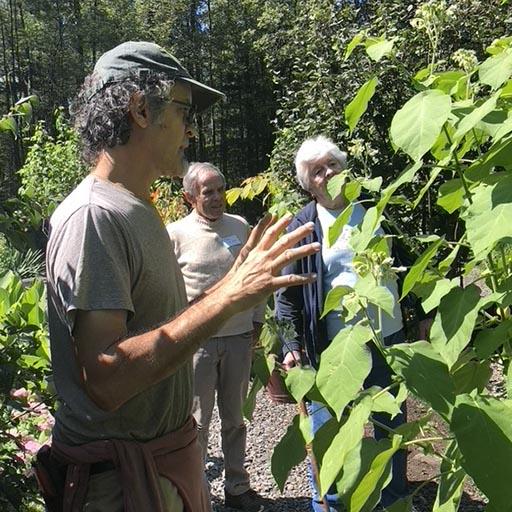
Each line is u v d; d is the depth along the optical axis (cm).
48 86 3772
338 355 140
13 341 267
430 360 137
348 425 142
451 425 128
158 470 176
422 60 577
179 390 183
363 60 687
